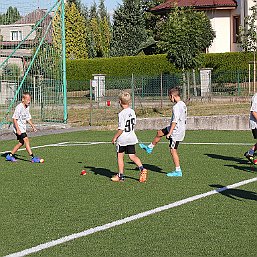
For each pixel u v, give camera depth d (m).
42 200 10.34
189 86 37.19
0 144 19.97
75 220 8.83
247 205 9.68
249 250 7.21
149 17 70.00
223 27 51.09
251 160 14.51
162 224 8.51
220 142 19.53
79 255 7.12
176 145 12.67
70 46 66.94
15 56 29.03
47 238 7.87
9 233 8.14
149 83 38.19
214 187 11.32
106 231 8.18
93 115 31.08
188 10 38.81
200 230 8.15
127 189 11.27
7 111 25.23
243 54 45.62
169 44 37.56
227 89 38.09
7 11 29.38
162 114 30.30
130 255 7.08
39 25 28.17
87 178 12.65
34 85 28.08
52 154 16.92
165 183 11.86
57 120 27.05
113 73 51.84
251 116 14.69
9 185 11.91
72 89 41.09
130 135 11.95
